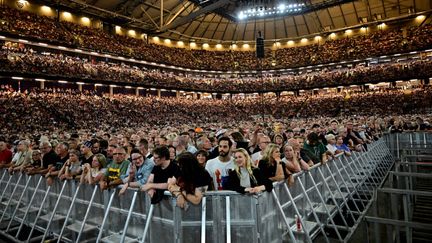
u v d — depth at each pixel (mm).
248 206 3678
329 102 40031
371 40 42562
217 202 3707
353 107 37406
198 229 3711
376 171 10547
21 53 26422
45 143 6676
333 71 44344
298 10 40281
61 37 30922
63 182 5832
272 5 41219
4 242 5980
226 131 9383
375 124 16812
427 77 34625
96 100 30281
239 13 41906
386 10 41594
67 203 5711
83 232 5004
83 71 30344
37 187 6223
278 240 4152
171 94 45469
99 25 38875
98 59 36938
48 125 23266
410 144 14297
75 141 7730
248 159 3943
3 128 20172
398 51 38594
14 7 30938
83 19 37438
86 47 33188
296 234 4602
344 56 42969
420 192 3615
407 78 35812
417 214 5551
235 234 3678
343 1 37781
